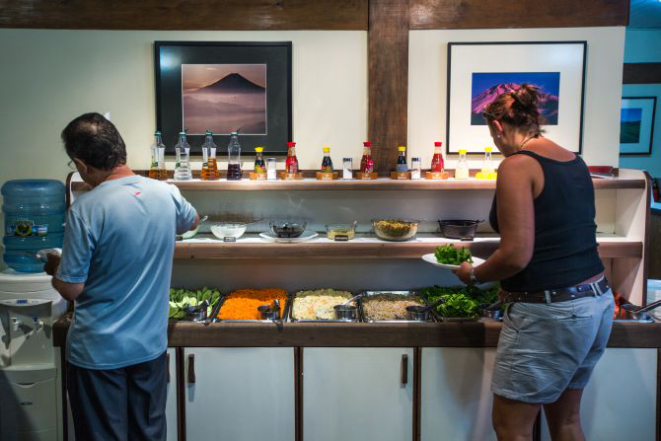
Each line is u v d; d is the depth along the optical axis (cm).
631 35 532
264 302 276
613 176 282
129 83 289
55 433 259
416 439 256
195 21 285
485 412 254
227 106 290
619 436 255
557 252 191
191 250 271
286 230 275
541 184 189
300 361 253
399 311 265
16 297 253
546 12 285
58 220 288
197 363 253
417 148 294
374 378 254
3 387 256
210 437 257
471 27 286
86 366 191
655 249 486
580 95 289
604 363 251
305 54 289
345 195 300
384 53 286
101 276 188
